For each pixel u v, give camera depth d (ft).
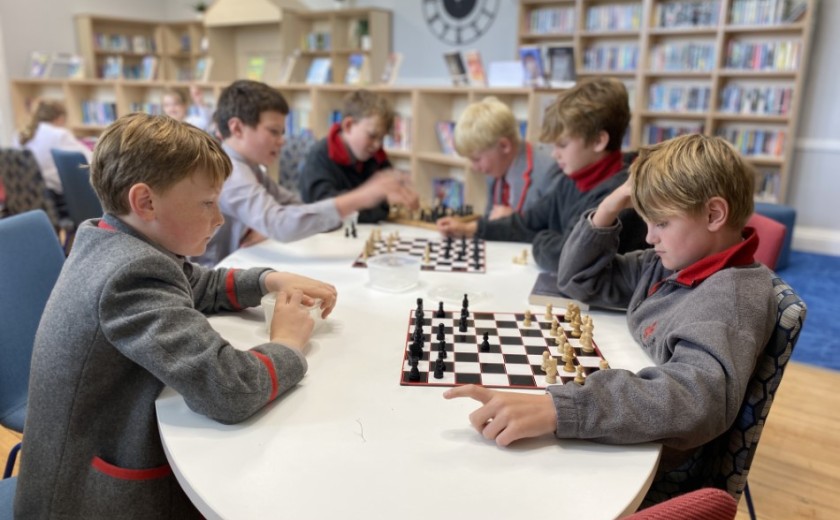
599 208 4.33
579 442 2.77
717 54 15.37
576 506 2.34
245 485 2.42
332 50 20.89
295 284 4.11
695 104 16.19
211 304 4.17
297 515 2.26
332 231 6.88
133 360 2.85
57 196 14.55
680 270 3.63
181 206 3.14
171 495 3.17
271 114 6.29
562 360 3.57
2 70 22.39
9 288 4.55
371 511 2.29
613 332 4.06
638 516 1.73
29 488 3.09
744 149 15.92
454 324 4.10
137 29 26.45
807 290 12.60
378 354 3.62
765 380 3.27
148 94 20.93
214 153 3.26
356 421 2.90
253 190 6.07
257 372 2.93
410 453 2.65
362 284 4.96
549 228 6.41
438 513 2.28
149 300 2.85
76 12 24.61
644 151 3.63
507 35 18.52
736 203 3.29
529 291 4.90
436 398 3.13
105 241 3.04
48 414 2.99
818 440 7.13
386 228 7.20
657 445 2.76
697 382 2.82
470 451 2.68
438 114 13.92
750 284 3.21
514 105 12.00
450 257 5.86
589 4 17.26
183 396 2.81
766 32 15.17
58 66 22.54
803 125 15.40
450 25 19.57
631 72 16.90
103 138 3.07
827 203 15.55
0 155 11.73
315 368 3.43
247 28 23.66
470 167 12.35
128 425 3.02
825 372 8.80
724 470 3.47
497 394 2.84
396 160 14.90
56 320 2.93
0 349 4.38
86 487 3.03
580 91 5.46
